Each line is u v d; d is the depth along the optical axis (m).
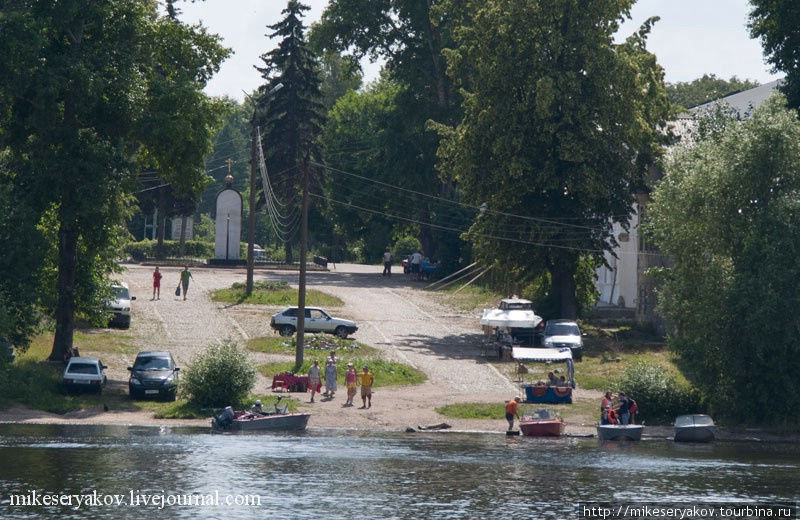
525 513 111.31
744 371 178.00
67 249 199.00
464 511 111.56
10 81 175.38
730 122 199.00
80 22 184.75
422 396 195.75
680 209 183.38
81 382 181.50
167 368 186.62
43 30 175.12
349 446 151.50
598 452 152.12
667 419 183.38
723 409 180.75
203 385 177.12
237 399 178.25
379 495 118.12
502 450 152.00
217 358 179.12
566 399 190.88
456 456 145.50
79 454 136.25
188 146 199.75
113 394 184.50
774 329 169.88
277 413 168.75
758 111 182.25
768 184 178.25
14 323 169.12
